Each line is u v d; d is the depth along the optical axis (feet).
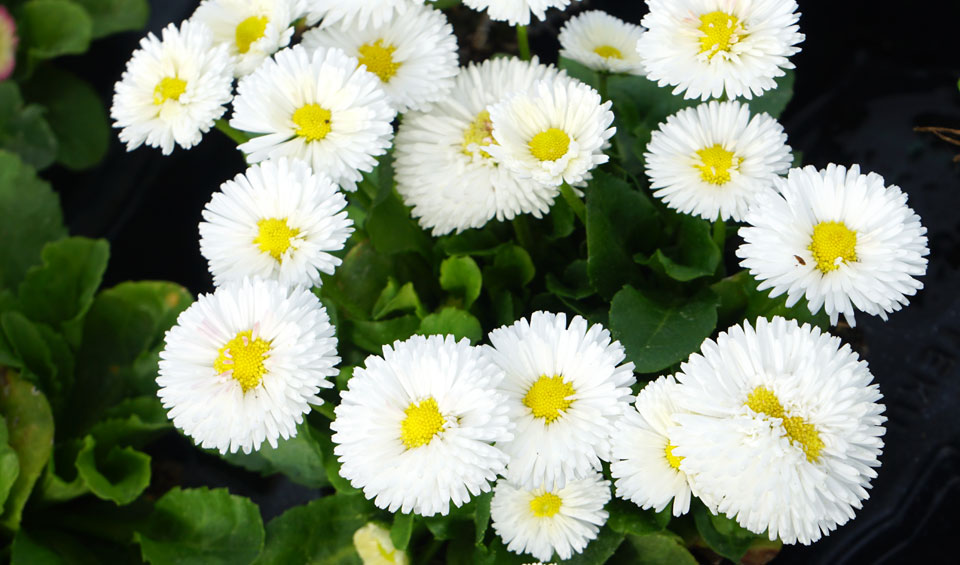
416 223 1.72
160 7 2.23
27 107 2.05
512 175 1.60
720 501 1.45
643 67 1.69
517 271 1.69
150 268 2.06
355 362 1.67
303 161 1.53
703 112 1.55
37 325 1.82
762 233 1.44
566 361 1.45
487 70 1.65
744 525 1.43
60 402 1.84
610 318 1.57
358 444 1.42
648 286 1.65
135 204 2.10
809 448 1.38
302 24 1.89
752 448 1.37
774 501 1.39
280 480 1.86
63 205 2.11
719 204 1.53
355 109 1.53
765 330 1.41
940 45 1.90
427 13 1.63
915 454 1.72
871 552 1.69
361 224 1.75
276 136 1.55
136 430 1.80
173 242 2.07
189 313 1.47
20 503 1.73
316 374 1.44
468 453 1.40
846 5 1.90
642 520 1.56
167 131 1.59
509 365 1.45
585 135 1.52
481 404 1.40
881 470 1.72
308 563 1.68
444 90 1.62
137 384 1.85
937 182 1.85
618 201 1.64
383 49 1.62
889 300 1.42
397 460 1.42
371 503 1.67
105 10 2.12
